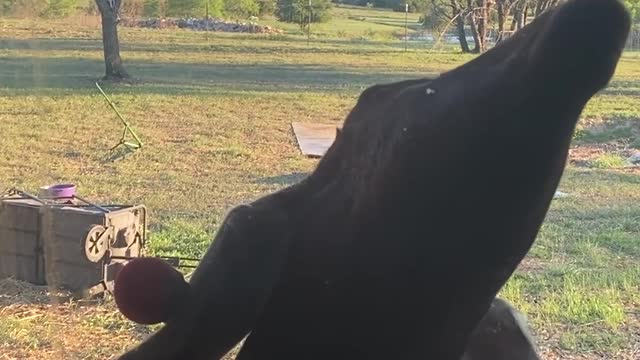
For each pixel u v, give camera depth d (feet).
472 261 4.22
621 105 64.85
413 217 4.16
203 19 148.46
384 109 4.39
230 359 5.32
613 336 18.43
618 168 40.98
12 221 18.63
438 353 4.47
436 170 4.06
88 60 79.20
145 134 44.88
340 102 61.41
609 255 24.73
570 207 30.66
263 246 4.48
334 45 126.21
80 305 18.47
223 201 30.30
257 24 151.84
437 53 108.58
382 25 162.91
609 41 3.66
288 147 43.14
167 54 99.45
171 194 31.17
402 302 4.34
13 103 47.50
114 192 30.99
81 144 40.83
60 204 19.25
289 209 4.62
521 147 3.93
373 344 4.42
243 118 52.70
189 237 24.35
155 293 4.28
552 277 22.17
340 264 4.39
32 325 17.40
